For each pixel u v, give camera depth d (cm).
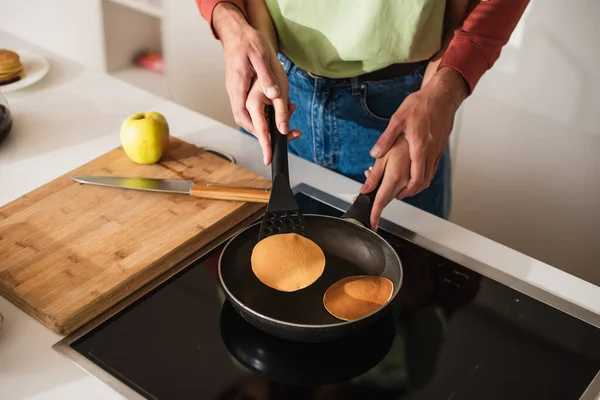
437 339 89
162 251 97
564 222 183
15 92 141
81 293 89
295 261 92
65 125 131
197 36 233
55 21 263
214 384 82
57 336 87
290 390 82
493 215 196
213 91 244
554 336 90
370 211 101
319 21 121
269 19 127
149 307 92
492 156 186
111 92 143
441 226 111
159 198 108
